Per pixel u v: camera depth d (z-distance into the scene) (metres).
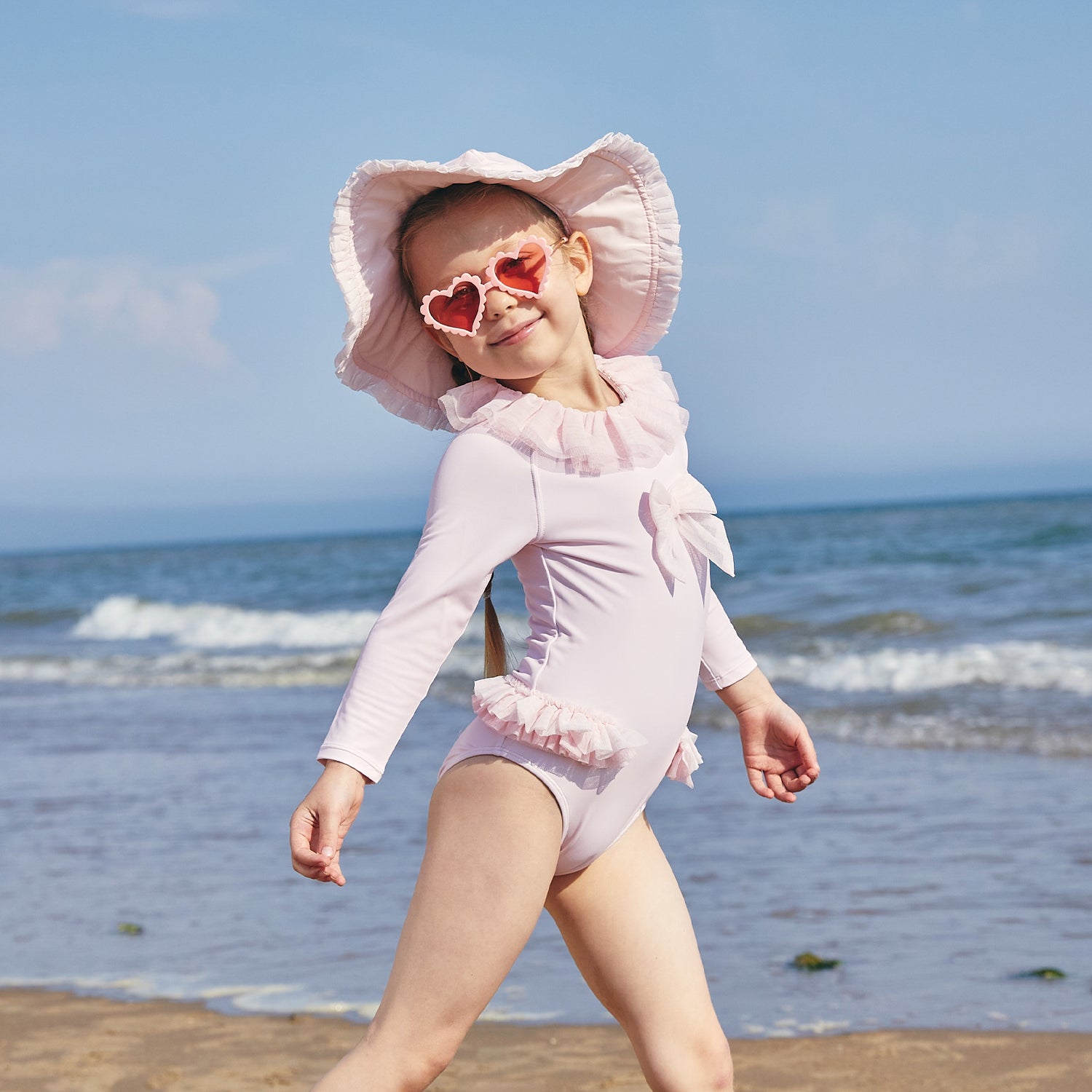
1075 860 5.11
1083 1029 3.50
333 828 1.91
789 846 5.67
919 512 53.06
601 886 2.14
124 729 10.72
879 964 4.11
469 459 2.09
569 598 2.10
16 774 8.79
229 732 10.09
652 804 6.75
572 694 2.06
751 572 21.88
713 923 4.65
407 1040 1.97
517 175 2.13
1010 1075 3.22
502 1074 3.38
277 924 4.91
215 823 6.77
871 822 6.00
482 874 1.99
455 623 2.05
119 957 4.62
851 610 14.34
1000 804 6.16
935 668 10.12
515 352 2.17
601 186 2.38
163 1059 3.60
